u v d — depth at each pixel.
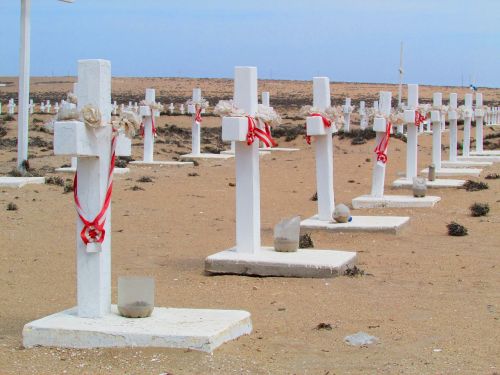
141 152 43.47
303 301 11.99
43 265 14.89
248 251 14.49
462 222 20.20
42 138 47.12
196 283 13.34
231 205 23.88
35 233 18.27
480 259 15.46
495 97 143.50
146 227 19.73
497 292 12.71
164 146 47.59
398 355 9.25
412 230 18.92
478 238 17.92
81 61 9.70
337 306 11.69
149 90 35.81
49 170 31.59
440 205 23.16
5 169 31.58
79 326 9.40
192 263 15.21
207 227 19.89
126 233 18.81
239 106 14.23
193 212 22.34
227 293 12.57
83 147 9.51
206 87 163.00
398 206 22.78
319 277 13.59
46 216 20.59
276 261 13.77
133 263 15.23
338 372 8.61
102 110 9.71
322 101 18.36
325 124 18.25
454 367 8.77
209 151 45.28
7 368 8.62
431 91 156.62
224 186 28.56
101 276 9.88
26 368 8.62
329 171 18.69
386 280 13.54
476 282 13.45
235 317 9.95
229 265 13.96
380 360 9.05
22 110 28.22
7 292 12.72
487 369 8.70
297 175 33.16
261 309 11.52
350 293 12.52
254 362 8.86
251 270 13.85
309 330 10.34
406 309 11.52
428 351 9.40
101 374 8.39
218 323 9.62
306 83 173.62
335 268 13.59
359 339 9.83
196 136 40.50
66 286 13.21
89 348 9.21
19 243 17.05
